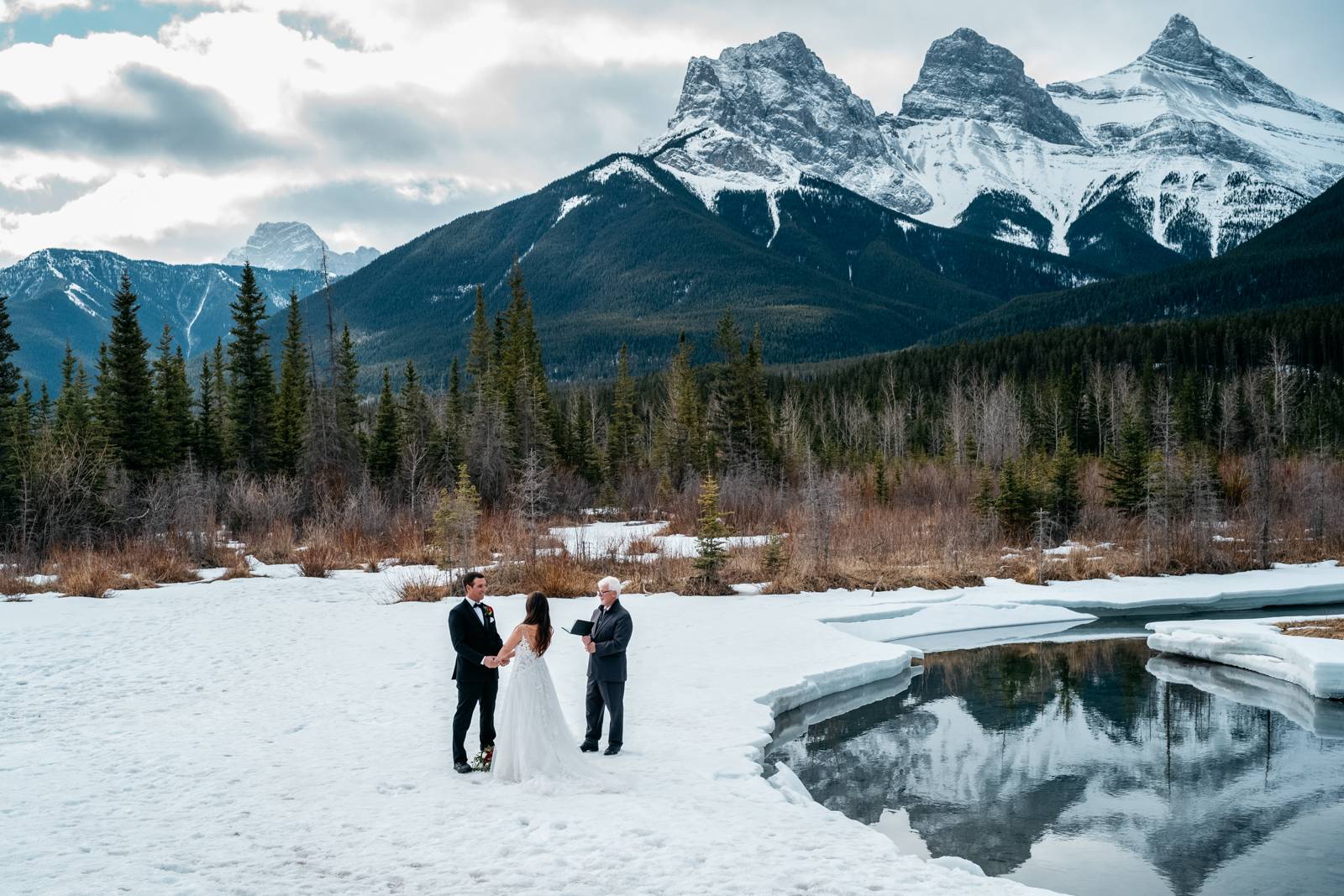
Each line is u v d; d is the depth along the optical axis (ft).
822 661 52.70
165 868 20.88
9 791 26.58
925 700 50.90
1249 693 53.16
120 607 67.46
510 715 28.04
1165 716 47.60
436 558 94.12
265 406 182.39
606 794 27.02
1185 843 31.12
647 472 201.57
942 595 82.48
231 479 162.40
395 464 167.73
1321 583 90.53
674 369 259.80
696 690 43.55
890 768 38.78
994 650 65.87
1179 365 338.13
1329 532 119.14
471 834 23.20
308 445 153.07
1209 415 234.79
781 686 45.80
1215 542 108.27
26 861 21.13
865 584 86.33
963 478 175.42
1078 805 34.68
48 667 46.11
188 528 107.96
